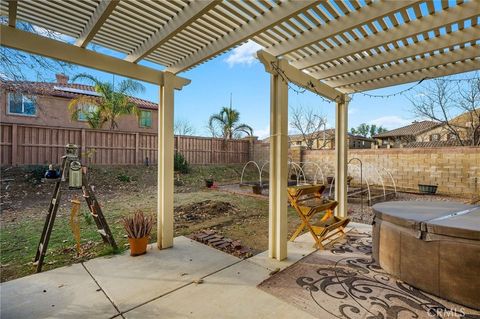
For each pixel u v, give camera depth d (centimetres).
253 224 494
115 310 207
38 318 197
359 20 243
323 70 388
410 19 260
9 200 650
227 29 263
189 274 271
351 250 343
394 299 221
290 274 271
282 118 317
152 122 1454
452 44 283
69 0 208
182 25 232
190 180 1117
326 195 831
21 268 288
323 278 262
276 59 312
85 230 434
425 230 229
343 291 235
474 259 203
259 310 207
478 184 834
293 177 1221
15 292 234
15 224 479
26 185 748
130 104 1166
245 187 995
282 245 312
